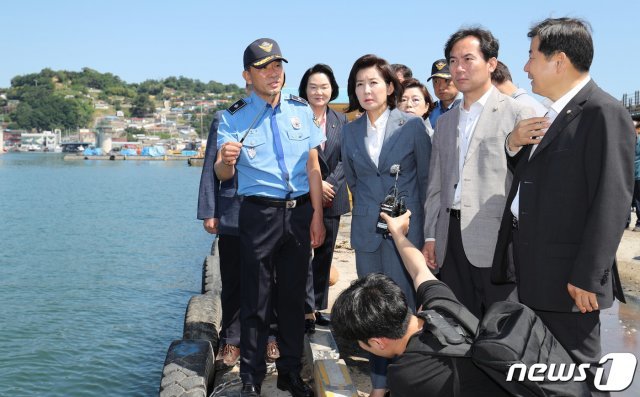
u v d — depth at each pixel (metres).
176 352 4.62
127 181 63.28
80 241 20.00
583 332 3.01
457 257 3.77
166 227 24.00
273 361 4.93
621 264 8.74
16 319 10.06
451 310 2.60
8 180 63.97
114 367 7.69
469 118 3.78
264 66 3.87
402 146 4.10
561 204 2.96
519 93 4.48
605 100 2.85
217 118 4.80
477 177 3.63
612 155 2.77
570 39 2.96
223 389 4.39
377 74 4.11
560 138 2.97
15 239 20.56
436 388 2.35
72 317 10.15
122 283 12.97
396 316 2.47
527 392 2.20
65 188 51.28
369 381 4.65
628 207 2.76
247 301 4.03
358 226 4.17
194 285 12.68
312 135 4.11
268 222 3.95
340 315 2.56
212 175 4.80
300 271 4.11
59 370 7.61
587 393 2.27
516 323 2.32
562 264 2.97
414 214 4.10
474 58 3.63
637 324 5.83
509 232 3.33
